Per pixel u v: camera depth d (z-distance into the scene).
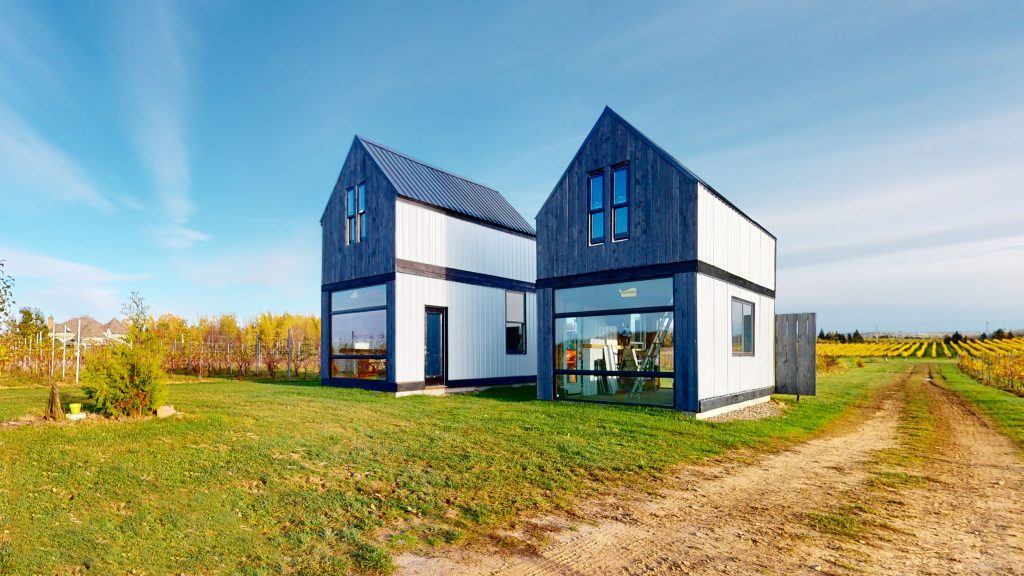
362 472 6.01
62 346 17.20
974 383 21.58
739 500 5.49
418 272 13.90
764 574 3.81
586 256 11.62
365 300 14.33
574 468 6.45
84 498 4.82
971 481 6.32
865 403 14.29
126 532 4.22
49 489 4.98
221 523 4.48
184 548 4.02
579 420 9.24
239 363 19.38
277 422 8.20
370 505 5.05
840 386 19.30
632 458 6.96
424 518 4.82
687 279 10.16
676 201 10.37
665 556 4.11
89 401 9.38
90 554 3.86
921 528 4.74
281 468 5.93
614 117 11.39
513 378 16.56
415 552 4.14
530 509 5.11
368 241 14.30
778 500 5.51
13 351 16.56
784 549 4.25
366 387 13.96
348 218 15.19
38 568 3.64
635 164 11.00
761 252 14.01
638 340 10.86
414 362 13.59
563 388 11.91
